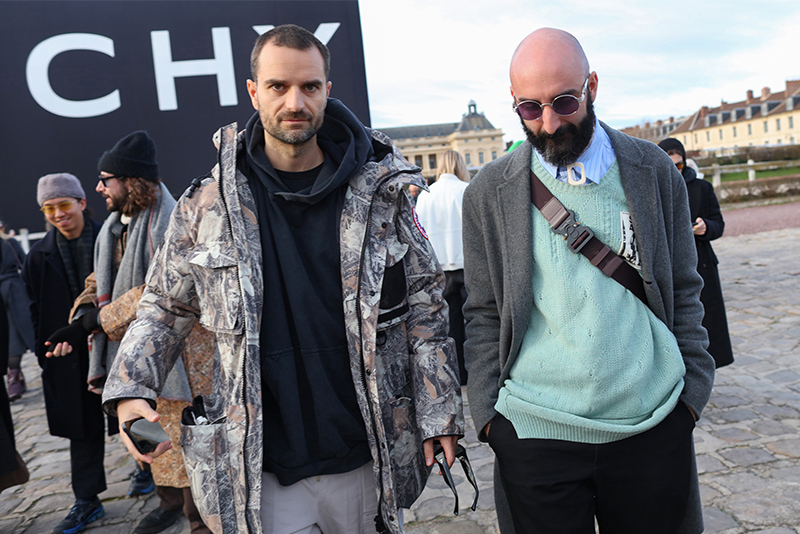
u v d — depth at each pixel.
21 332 5.18
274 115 1.22
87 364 2.63
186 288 1.32
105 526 2.72
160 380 1.28
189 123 6.55
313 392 1.29
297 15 6.53
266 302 1.29
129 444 1.21
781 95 91.44
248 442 1.22
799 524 2.21
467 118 102.62
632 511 1.35
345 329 1.32
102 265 2.38
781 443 2.89
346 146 1.36
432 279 1.40
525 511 1.37
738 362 4.21
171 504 2.60
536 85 1.27
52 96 6.39
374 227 1.31
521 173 1.38
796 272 7.30
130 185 2.22
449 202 3.81
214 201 1.27
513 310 1.37
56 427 2.59
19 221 6.44
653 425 1.29
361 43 6.59
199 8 6.48
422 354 1.36
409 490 1.38
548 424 1.33
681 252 1.40
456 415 1.34
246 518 1.22
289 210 1.31
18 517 2.93
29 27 6.32
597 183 1.33
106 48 6.43
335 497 1.36
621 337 1.30
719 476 2.62
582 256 1.34
